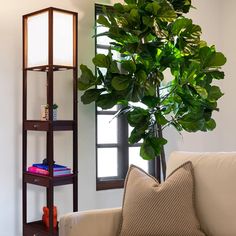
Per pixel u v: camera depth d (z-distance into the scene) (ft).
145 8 9.39
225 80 13.52
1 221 9.65
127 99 9.40
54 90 10.47
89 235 7.07
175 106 10.01
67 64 9.09
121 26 9.75
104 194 11.40
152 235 6.91
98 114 11.70
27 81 10.03
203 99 9.82
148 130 9.95
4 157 9.71
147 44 9.50
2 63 9.68
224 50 13.57
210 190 7.25
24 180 9.52
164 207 6.96
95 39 11.21
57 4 10.54
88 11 11.08
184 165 7.55
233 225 6.87
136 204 7.09
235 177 7.09
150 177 7.61
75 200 9.32
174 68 9.80
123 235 7.04
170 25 9.66
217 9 13.62
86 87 9.74
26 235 9.41
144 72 9.29
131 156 12.28
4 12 9.71
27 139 10.02
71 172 9.44
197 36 9.84
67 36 9.03
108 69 9.52
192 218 7.02
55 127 8.87
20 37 9.91
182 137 12.35
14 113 9.86
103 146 11.75
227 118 13.50
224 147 13.55
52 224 8.72
